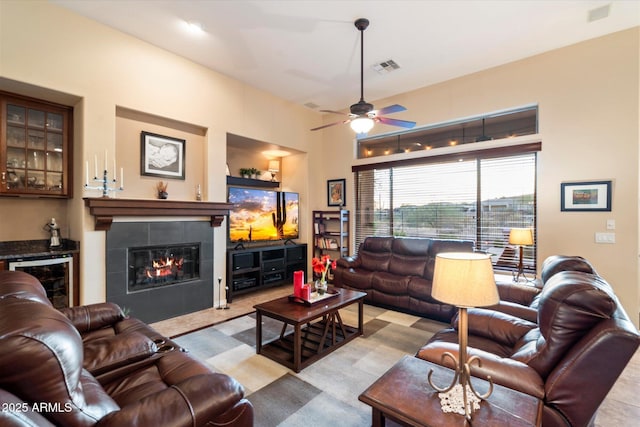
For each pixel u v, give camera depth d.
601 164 3.48
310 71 4.25
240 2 2.85
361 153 5.77
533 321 2.24
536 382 1.39
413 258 4.22
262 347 2.85
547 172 3.80
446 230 4.69
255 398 2.12
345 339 3.00
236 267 4.48
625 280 3.34
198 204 3.89
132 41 3.43
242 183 5.15
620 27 3.31
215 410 1.12
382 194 5.42
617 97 3.40
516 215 4.10
